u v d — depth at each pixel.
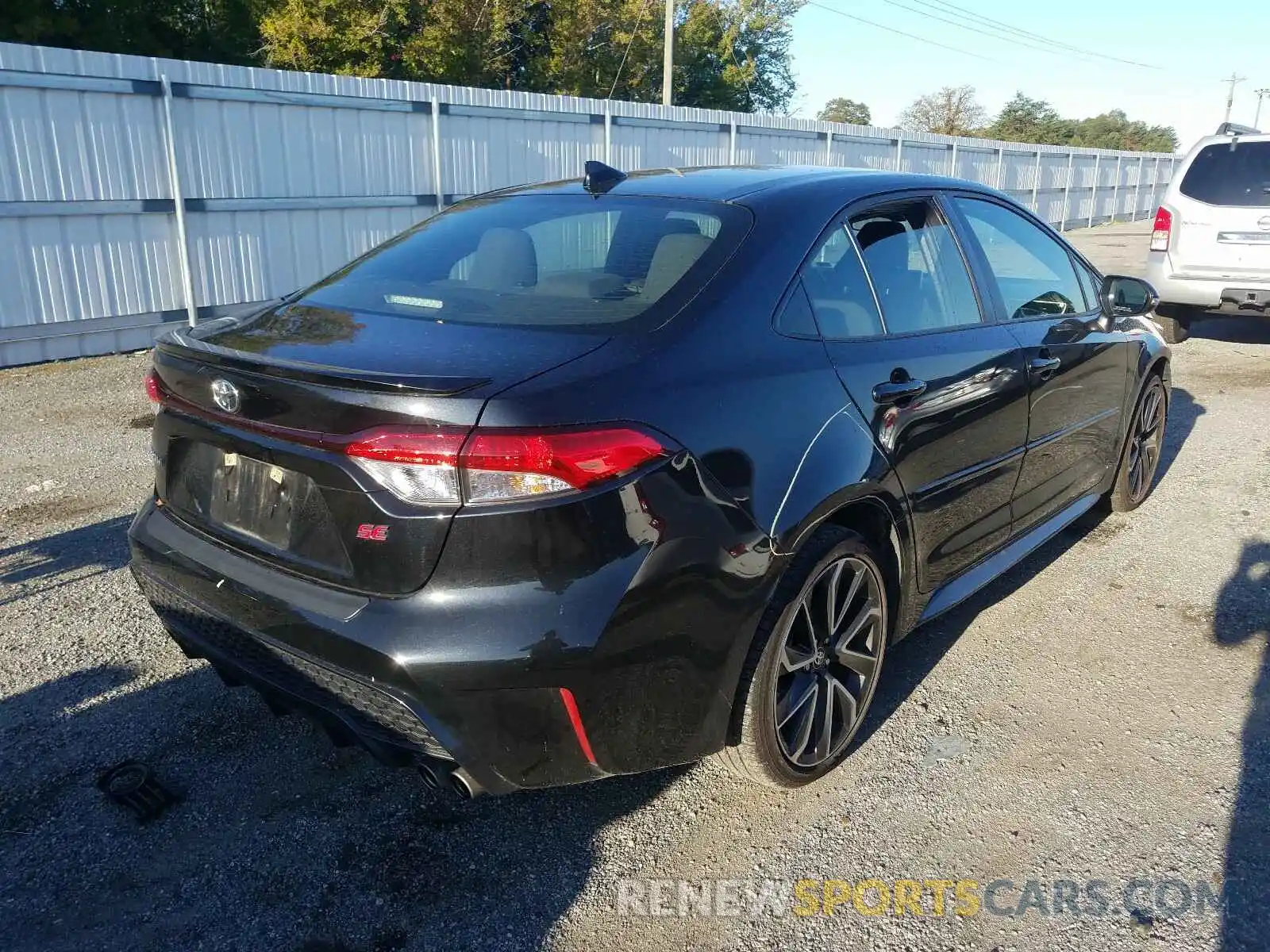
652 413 2.27
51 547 4.58
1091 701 3.37
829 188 3.15
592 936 2.35
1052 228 4.29
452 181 12.05
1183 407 7.47
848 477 2.68
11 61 8.24
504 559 2.10
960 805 2.82
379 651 2.13
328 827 2.72
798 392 2.62
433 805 2.82
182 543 2.66
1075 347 4.02
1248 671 3.58
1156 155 33.03
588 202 3.17
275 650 2.36
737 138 16.14
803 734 2.79
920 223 3.42
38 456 6.02
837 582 2.81
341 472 2.18
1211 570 4.45
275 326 2.73
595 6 29.16
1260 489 5.52
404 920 2.39
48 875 2.53
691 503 2.30
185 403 2.59
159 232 9.55
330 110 10.66
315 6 22.05
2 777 2.90
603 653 2.16
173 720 3.20
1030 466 3.82
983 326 3.52
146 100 9.19
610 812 2.80
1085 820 2.75
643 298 2.58
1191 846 2.65
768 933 2.36
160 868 2.56
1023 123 80.50
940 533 3.25
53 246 8.82
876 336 3.01
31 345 8.85
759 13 36.94
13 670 3.47
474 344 2.39
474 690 2.12
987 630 3.90
